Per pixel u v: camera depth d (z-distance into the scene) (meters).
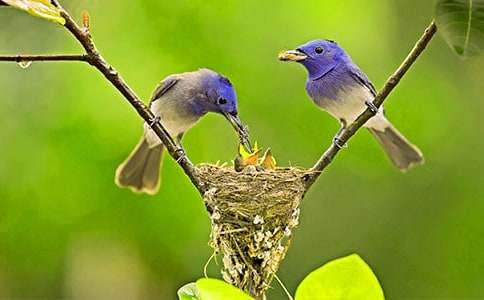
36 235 12.80
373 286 2.85
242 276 5.15
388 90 4.54
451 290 14.23
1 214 12.60
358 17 12.55
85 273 13.40
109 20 12.55
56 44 12.09
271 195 5.46
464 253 14.19
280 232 5.48
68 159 12.24
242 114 12.50
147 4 12.59
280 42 12.45
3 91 12.18
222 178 5.77
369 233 14.04
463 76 13.90
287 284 13.94
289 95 12.53
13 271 13.25
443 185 14.06
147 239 12.72
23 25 11.94
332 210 13.98
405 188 14.06
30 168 12.34
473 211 14.04
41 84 12.25
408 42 13.40
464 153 13.98
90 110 12.09
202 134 12.32
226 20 12.52
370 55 12.73
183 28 12.53
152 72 12.31
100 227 12.70
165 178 12.34
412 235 14.12
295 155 12.67
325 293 2.86
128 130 12.05
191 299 3.36
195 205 12.44
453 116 13.83
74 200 12.48
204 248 12.79
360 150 13.29
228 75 12.44
